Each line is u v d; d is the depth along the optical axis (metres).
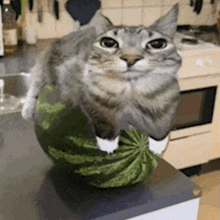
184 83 1.76
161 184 0.58
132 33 0.45
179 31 2.08
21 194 0.55
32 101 0.52
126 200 0.54
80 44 0.46
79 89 0.46
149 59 0.44
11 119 0.80
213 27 2.18
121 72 0.44
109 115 0.45
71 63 0.46
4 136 0.72
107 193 0.55
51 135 0.50
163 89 0.45
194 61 1.74
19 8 1.68
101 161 0.50
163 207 0.55
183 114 1.84
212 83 1.84
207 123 1.95
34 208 0.52
